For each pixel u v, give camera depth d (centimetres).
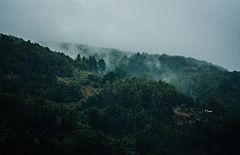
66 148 5891
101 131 7431
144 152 7381
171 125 8294
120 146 6881
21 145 5169
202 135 7425
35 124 6406
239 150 6581
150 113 9325
